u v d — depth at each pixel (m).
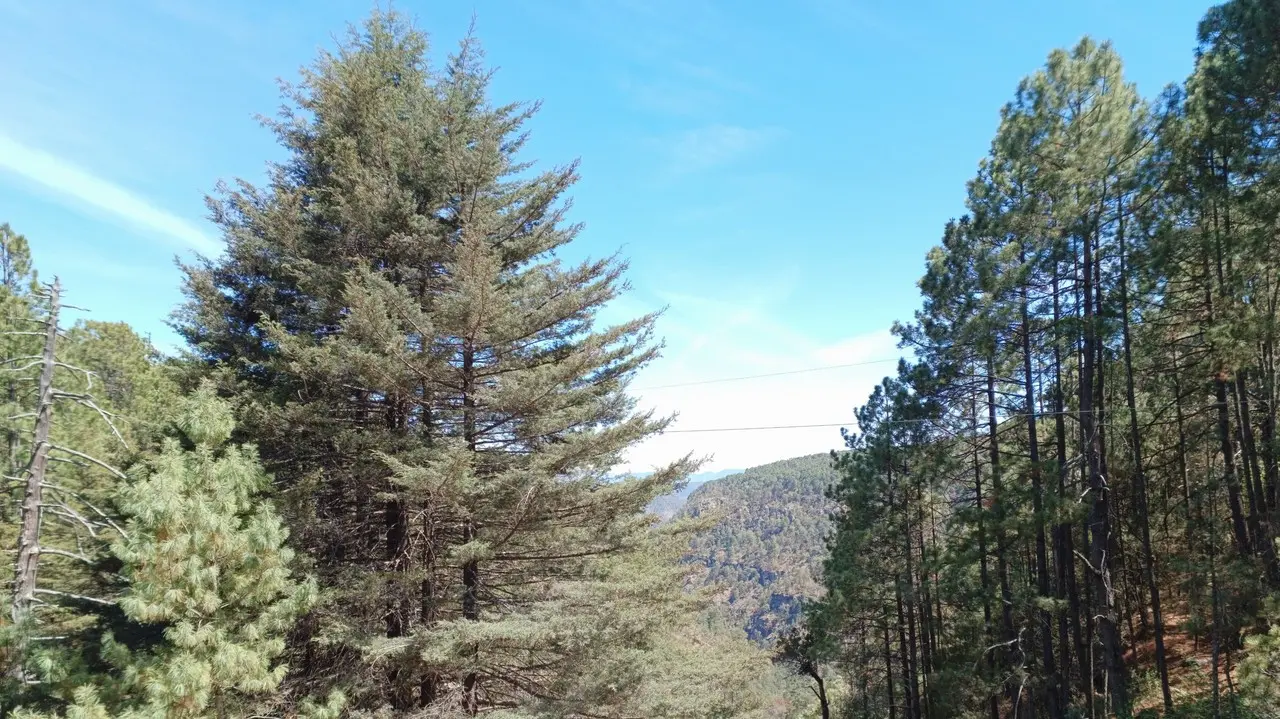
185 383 12.05
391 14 13.58
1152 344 14.50
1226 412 13.92
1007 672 14.78
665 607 11.62
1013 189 14.77
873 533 19.61
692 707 10.54
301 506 10.02
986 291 14.77
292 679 9.57
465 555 8.80
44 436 7.57
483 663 9.41
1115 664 13.66
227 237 12.45
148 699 6.50
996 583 16.25
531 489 8.95
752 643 18.89
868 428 20.67
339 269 11.16
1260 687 9.48
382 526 11.63
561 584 9.55
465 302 9.13
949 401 16.84
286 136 13.05
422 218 11.25
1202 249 12.02
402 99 12.58
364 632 8.88
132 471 7.91
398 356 9.13
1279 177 10.66
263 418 10.03
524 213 11.78
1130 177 12.99
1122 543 18.23
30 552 7.33
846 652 23.33
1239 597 10.83
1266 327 11.02
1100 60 13.84
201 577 6.54
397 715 9.05
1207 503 14.45
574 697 8.80
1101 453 14.00
